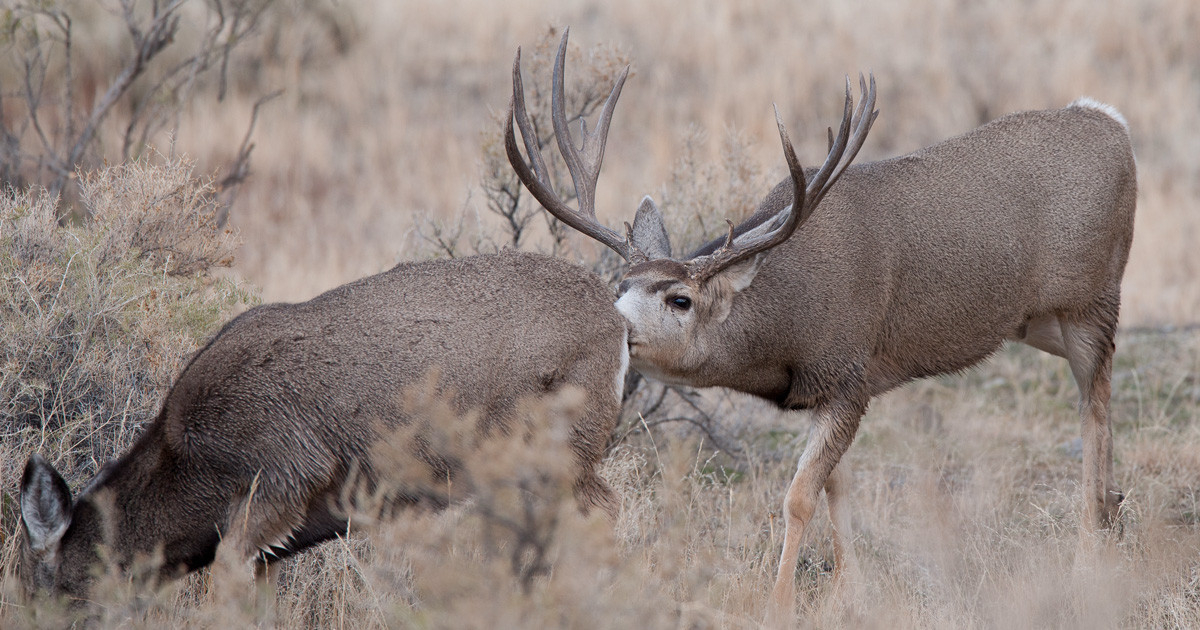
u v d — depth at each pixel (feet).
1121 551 54.85
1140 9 190.19
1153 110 164.14
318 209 137.69
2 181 80.89
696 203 73.10
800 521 52.11
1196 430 72.74
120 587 39.04
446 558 36.60
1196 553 53.98
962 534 57.16
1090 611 47.29
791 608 46.68
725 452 68.08
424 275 44.04
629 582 34.53
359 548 48.67
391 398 41.68
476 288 43.62
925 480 61.98
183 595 44.75
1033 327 62.69
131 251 52.60
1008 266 58.08
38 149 113.39
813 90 173.58
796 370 53.98
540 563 35.88
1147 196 142.00
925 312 57.00
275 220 132.87
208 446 40.65
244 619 37.76
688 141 80.89
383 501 42.42
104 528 40.47
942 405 81.35
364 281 44.19
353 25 180.86
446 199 140.15
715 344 51.80
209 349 42.19
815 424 54.29
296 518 41.57
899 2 198.49
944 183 57.57
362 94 169.99
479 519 37.40
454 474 41.98
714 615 37.19
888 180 57.00
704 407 71.46
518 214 79.61
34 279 49.39
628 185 135.44
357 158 152.87
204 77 159.94
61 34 134.62
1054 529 56.95
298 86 166.30
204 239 56.80
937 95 172.65
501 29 192.34
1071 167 59.57
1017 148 59.21
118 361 49.67
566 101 76.84
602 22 194.59
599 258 70.90
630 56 77.25
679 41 186.39
